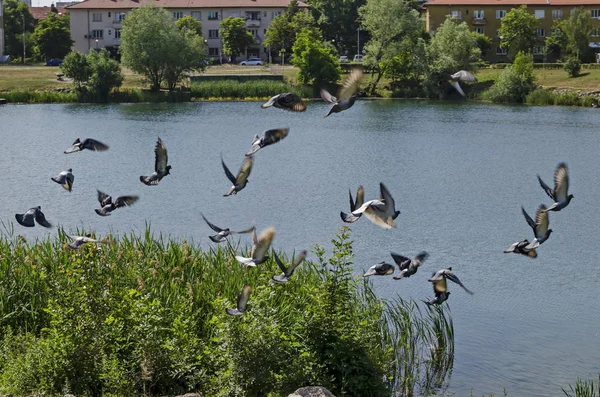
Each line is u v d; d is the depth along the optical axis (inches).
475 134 3174.2
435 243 1519.4
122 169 2348.7
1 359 706.2
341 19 6732.3
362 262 1375.5
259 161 2544.3
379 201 508.4
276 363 686.5
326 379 716.0
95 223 1651.1
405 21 4734.3
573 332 1016.2
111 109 3944.4
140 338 700.7
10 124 3314.5
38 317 803.4
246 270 860.6
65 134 3041.3
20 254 905.5
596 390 836.0
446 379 849.5
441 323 935.7
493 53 5994.1
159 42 4362.7
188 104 4222.4
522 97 4375.0
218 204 1878.7
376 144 2923.2
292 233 1588.3
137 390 677.3
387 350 803.4
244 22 6048.2
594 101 4183.1
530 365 900.6
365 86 4753.9
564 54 5590.6
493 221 1728.6
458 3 5984.3
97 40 6569.9
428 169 2425.0
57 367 669.9
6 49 6850.4
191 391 685.3
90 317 701.9
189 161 2509.8
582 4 5890.8
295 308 800.9
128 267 866.1
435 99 4584.2
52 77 4744.1
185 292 817.5
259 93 4475.9
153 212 1776.6
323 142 2977.4
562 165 585.9
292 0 6309.1
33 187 2052.2
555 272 1317.7
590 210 1852.9
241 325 689.6
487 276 1286.9
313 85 4522.6
